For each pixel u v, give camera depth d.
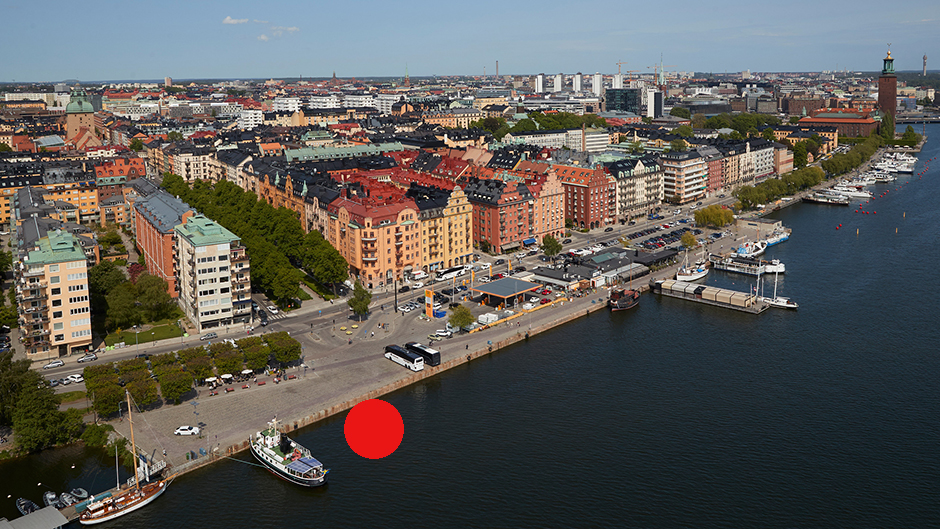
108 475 188.75
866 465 193.88
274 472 189.25
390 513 175.00
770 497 180.88
